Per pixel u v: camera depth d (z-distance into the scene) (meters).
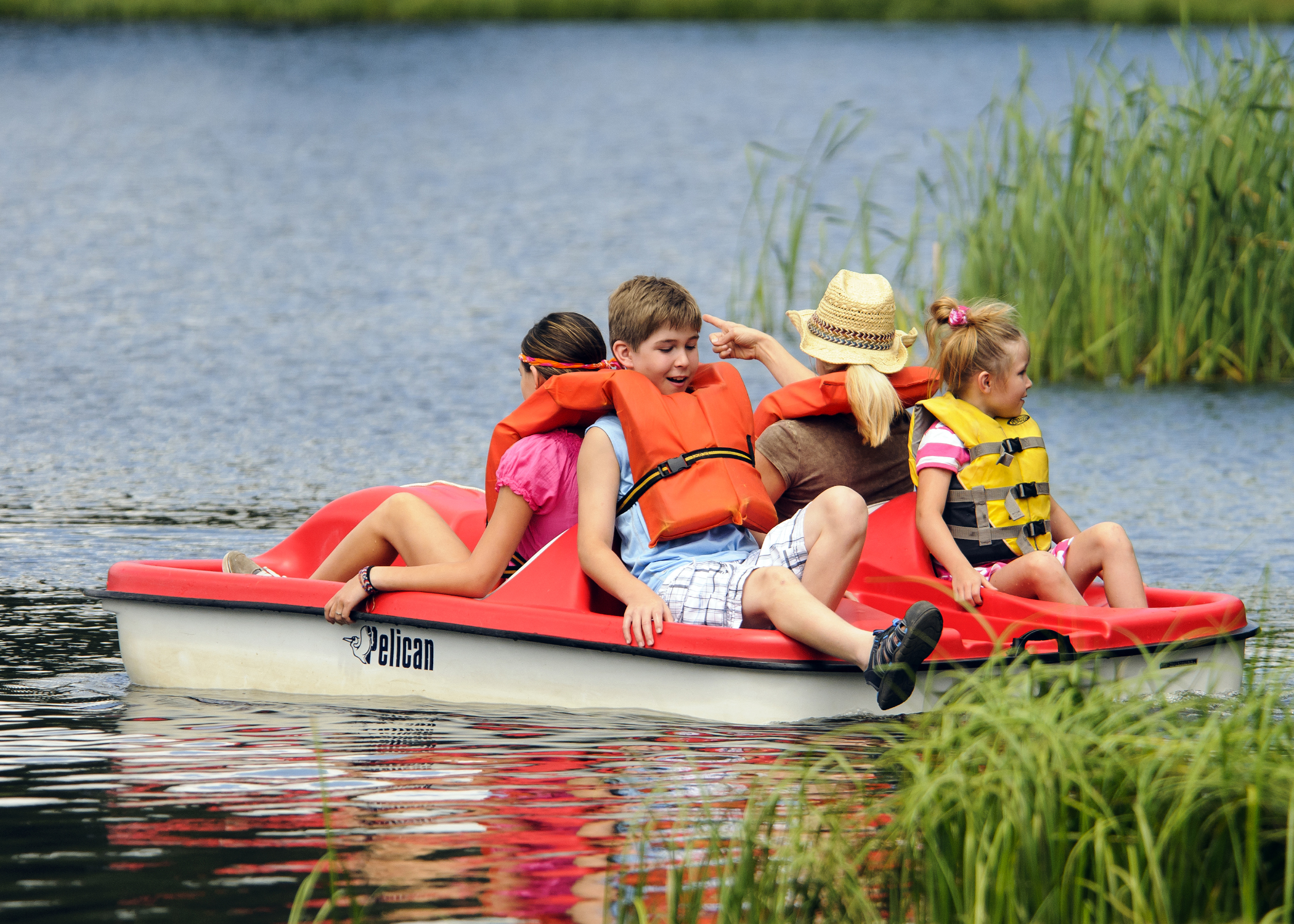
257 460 28.56
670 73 111.56
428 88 104.38
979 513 16.27
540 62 119.81
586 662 14.98
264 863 10.70
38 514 24.47
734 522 15.31
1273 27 126.94
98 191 66.69
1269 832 10.09
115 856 10.84
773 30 148.00
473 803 11.92
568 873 10.48
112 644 17.89
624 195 65.25
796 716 14.28
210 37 134.88
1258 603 19.17
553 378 15.90
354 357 38.75
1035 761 10.14
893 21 156.00
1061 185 39.25
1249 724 12.23
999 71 105.56
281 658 16.17
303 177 71.19
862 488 17.08
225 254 53.69
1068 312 38.94
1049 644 14.94
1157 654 14.91
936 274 40.34
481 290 47.44
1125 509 25.19
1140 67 95.50
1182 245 38.34
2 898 10.11
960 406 16.52
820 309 17.55
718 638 14.34
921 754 12.90
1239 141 37.84
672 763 12.97
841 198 61.84
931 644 13.48
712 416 15.60
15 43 126.94
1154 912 9.57
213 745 13.76
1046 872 9.73
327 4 152.88
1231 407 34.62
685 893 10.12
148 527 23.67
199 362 38.09
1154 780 10.23
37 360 38.03
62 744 13.78
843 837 10.50
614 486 15.39
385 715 14.91
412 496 16.48
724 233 56.00
